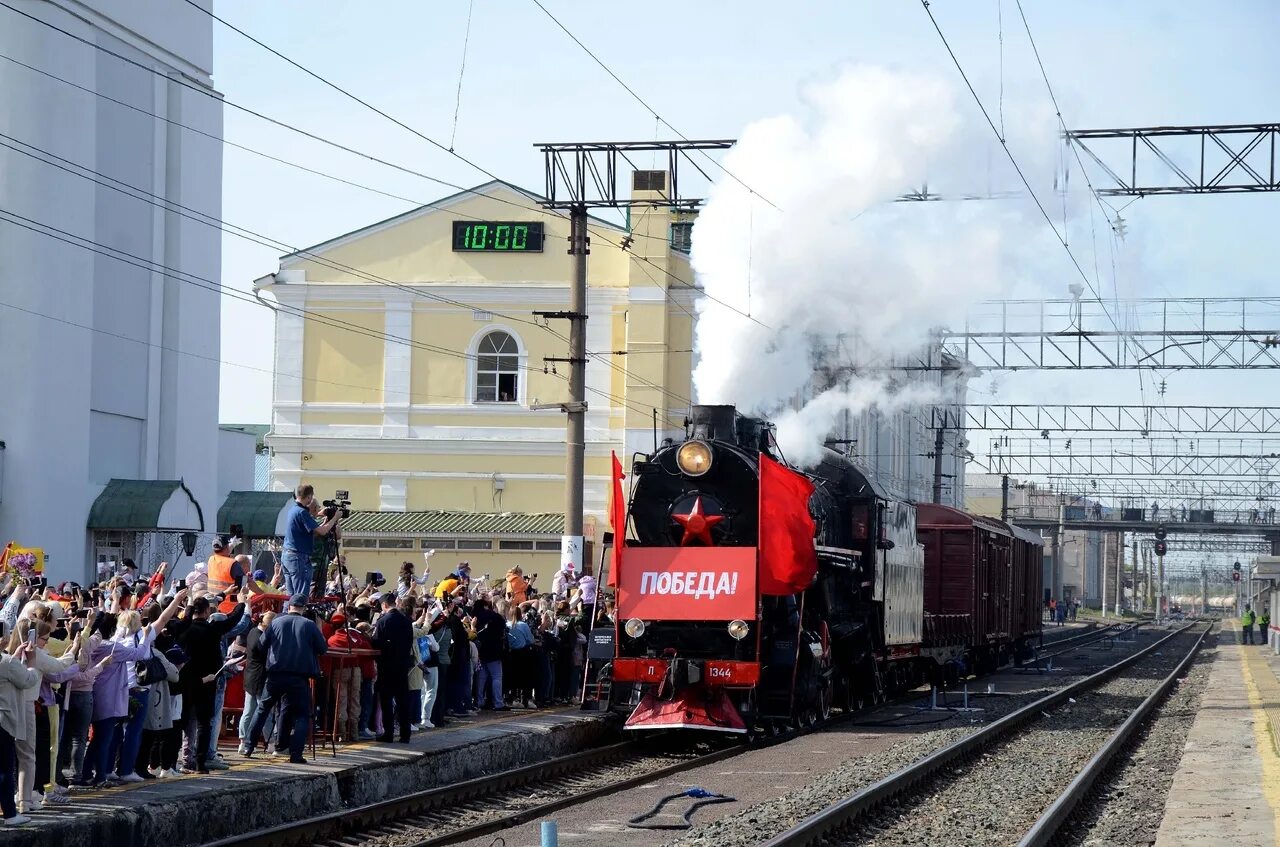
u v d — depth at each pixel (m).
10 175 31.12
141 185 34.94
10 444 31.00
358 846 13.22
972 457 71.69
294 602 15.80
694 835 13.00
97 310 33.53
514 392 46.31
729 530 21.17
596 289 45.66
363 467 46.38
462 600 21.05
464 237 46.28
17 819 11.57
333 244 46.69
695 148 29.20
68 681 13.17
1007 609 41.00
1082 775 16.61
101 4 33.00
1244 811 14.32
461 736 18.38
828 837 12.99
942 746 19.52
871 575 24.77
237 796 13.49
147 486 33.09
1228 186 29.34
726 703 20.48
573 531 29.03
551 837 9.54
